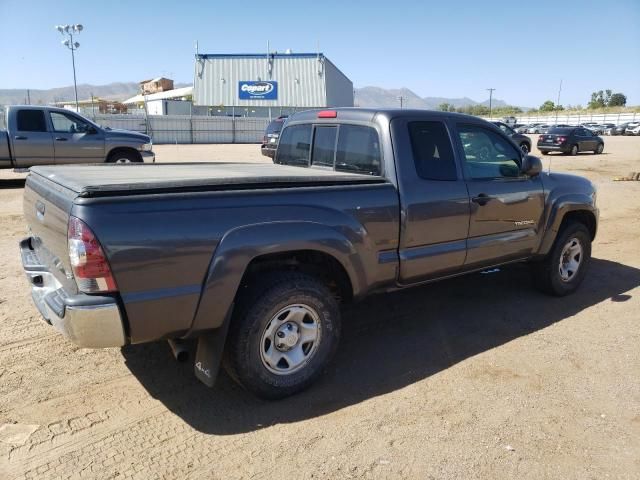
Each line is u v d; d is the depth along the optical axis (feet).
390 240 12.98
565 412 11.31
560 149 88.79
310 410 11.30
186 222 9.87
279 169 15.26
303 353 11.81
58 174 12.16
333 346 12.21
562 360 13.70
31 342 14.08
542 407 11.49
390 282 13.39
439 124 14.37
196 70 200.23
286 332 11.37
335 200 11.89
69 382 12.17
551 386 12.38
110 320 9.37
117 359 13.37
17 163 42.11
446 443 10.19
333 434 10.44
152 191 9.68
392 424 10.79
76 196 9.29
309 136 16.10
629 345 14.64
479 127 15.44
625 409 11.46
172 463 9.51
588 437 10.45
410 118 13.76
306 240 11.19
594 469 9.53
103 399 11.53
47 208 10.76
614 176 57.77
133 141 46.44
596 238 28.48
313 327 11.83
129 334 9.77
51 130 43.09
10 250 23.32
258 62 200.23
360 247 12.26
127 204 9.37
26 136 41.88
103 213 9.14
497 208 15.38
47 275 11.30
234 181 10.62
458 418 11.03
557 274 18.04
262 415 11.08
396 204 12.95
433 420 10.95
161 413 11.09
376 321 16.21
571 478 9.30
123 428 10.52
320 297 11.66
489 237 15.44
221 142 159.74
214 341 10.75
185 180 10.34
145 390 11.96
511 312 17.03
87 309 9.18
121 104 218.18
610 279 20.85
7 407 11.08
